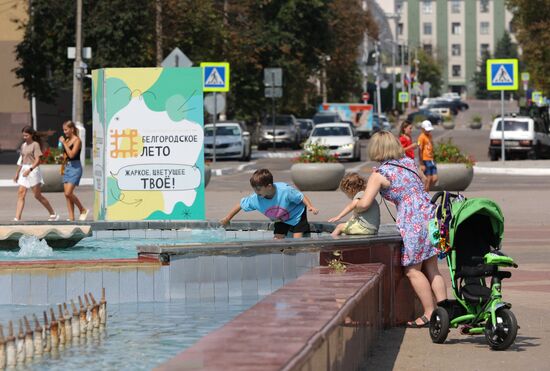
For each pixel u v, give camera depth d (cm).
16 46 10294
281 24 13512
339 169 6253
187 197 3584
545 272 2864
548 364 1711
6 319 1895
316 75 16725
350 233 2223
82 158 7406
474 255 1909
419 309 2203
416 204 2088
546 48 10969
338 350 1375
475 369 1669
